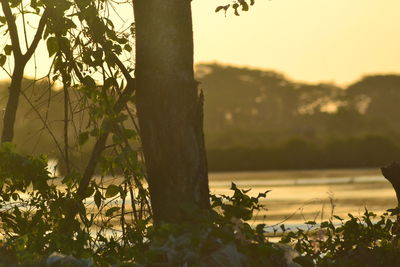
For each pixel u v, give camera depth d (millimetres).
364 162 160750
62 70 18719
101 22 18391
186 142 16641
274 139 198000
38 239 16969
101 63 18297
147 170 16859
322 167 159375
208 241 15133
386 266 17672
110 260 16250
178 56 16734
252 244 15352
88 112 18578
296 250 17188
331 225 18219
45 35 18703
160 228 15648
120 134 17641
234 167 157750
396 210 18125
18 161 17875
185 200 16531
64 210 17906
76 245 16641
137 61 16938
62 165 19172
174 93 16672
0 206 18266
